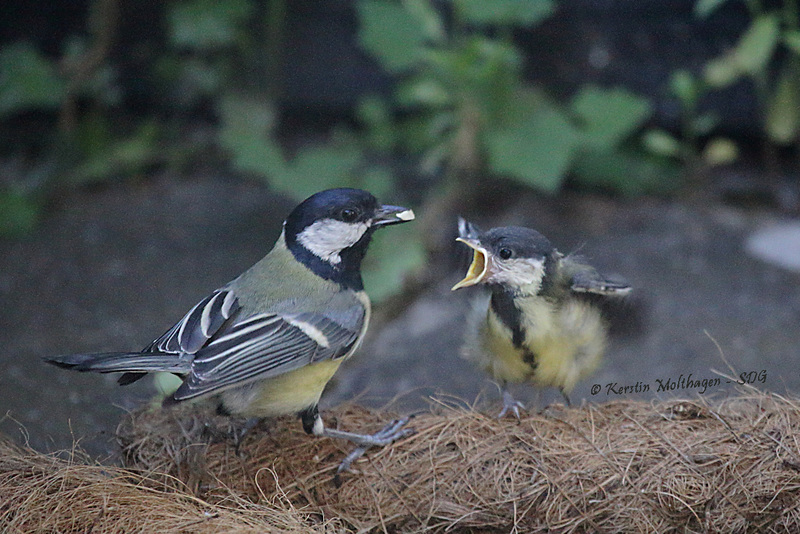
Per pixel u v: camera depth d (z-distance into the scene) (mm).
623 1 12406
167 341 6000
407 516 6012
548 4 11586
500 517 5934
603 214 12430
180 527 5539
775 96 12164
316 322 6309
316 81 14078
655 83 12773
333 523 5953
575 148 12141
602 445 6195
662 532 5906
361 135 14234
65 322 10211
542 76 13008
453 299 10891
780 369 8891
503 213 12453
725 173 13109
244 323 6098
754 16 12258
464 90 11633
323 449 6461
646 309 7191
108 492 5785
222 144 12438
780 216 12305
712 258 11219
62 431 7938
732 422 6336
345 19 13719
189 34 13070
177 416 6695
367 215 6586
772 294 10359
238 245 12031
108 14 13258
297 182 11789
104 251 11820
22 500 5707
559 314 6395
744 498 5918
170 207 13047
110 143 13914
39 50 14164
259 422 6695
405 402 8750
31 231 12312
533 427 6391
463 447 6281
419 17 11555
